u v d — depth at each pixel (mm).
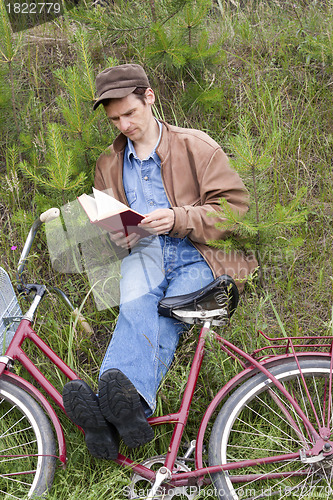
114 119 2594
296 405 2285
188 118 3674
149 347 2322
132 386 2066
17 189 3182
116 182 2795
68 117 2977
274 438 2477
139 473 2250
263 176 3289
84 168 3100
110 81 2516
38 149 3309
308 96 3740
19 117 3502
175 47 3246
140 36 3699
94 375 2760
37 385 2703
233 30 4109
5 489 2396
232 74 3875
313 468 2264
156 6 3602
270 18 4258
